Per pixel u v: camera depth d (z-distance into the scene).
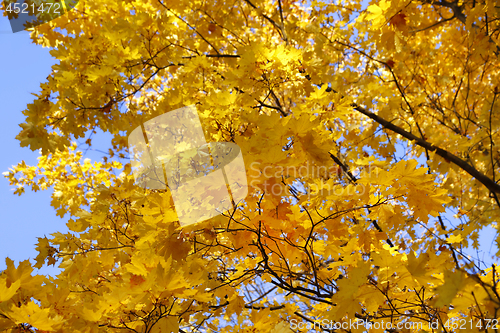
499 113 3.54
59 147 2.96
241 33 4.15
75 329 1.75
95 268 2.39
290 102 4.05
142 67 3.10
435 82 4.36
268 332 2.38
